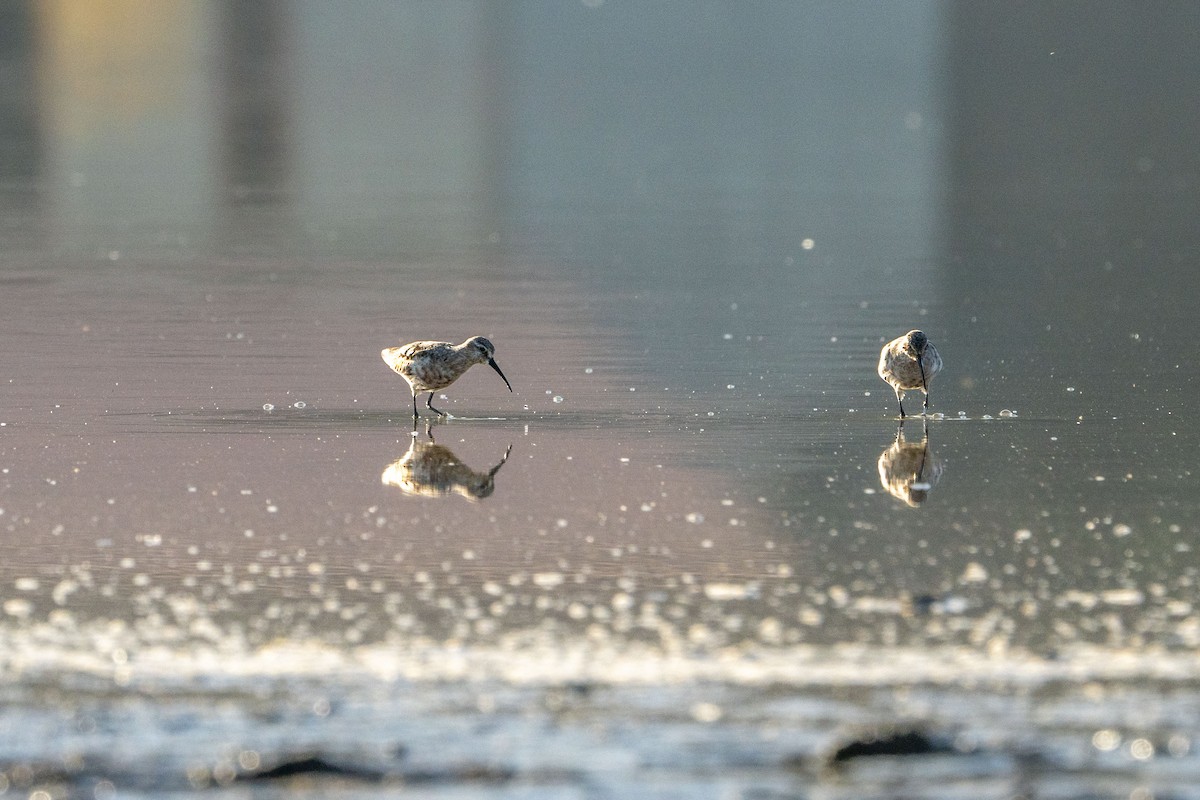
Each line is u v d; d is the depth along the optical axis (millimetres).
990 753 8484
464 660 10031
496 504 13961
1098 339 22391
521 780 8211
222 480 14789
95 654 10133
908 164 45406
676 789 8109
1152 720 8922
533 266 29234
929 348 17594
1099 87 61406
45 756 8477
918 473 15016
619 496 14242
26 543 12719
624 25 86125
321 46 76625
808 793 8055
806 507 13836
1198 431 16750
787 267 29281
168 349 21406
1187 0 83250
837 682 9586
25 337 22031
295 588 11609
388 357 17891
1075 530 13023
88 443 16250
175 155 45875
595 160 46406
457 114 56438
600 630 10633
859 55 73500
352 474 15055
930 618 10836
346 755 8492
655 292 26531
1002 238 32781
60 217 34750
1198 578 11703
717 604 11195
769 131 52656
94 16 84125
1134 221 34875
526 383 19562
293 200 38188
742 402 18469
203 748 8594
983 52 72125
